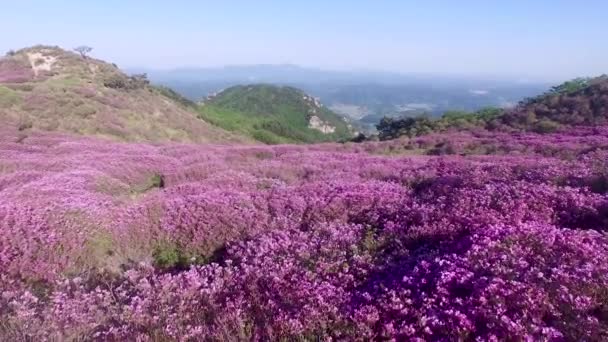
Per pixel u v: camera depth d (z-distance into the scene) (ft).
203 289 22.30
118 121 191.21
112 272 28.14
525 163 53.83
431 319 17.37
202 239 32.27
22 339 19.03
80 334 19.89
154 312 20.72
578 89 150.71
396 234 29.01
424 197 37.76
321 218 33.86
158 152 93.50
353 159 71.26
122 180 61.05
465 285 19.40
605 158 55.88
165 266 30.53
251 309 20.74
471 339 16.53
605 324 16.22
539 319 16.71
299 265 24.93
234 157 85.51
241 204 36.37
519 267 20.03
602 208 29.17
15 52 312.91
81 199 39.29
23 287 25.48
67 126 164.86
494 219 27.48
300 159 72.38
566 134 107.76
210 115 399.03
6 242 28.60
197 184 49.08
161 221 34.14
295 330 18.25
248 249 28.14
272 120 504.02
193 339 18.80
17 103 177.06
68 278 26.35
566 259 20.52
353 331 17.92
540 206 30.30
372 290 21.03
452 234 26.96
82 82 257.75
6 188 49.55
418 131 170.50
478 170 49.16
